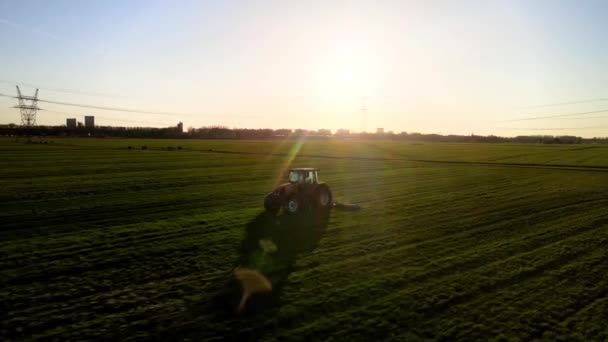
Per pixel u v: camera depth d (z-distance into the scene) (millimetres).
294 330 7375
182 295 8883
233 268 10625
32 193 22922
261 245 12719
